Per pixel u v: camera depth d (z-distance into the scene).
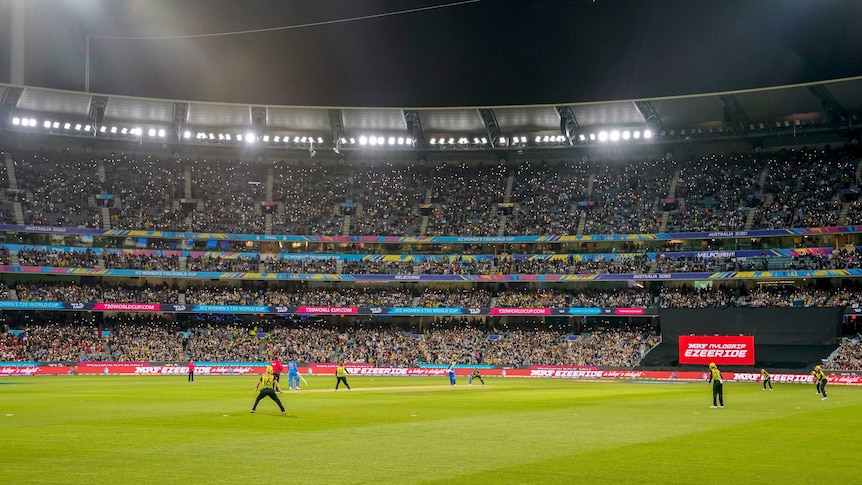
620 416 34.81
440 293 103.44
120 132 103.56
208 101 99.81
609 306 96.06
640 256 99.75
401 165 114.06
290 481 17.31
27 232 97.38
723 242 98.00
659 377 84.44
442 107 98.12
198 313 101.56
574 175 109.88
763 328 86.62
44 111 99.12
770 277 91.94
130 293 98.12
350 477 17.89
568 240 101.19
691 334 89.19
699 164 106.25
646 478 18.14
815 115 95.50
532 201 107.19
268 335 99.25
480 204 108.19
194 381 71.94
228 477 17.77
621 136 103.31
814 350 83.06
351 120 103.62
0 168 101.56
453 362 67.81
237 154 114.25
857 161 98.06
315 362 95.00
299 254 104.81
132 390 55.53
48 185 102.25
